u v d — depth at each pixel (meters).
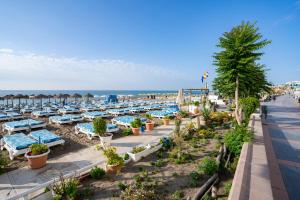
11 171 6.86
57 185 5.18
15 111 22.19
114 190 5.63
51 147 9.41
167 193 5.52
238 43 11.95
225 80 13.02
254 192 3.79
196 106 21.38
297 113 20.53
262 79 15.08
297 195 4.75
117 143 10.37
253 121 13.15
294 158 7.25
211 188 5.62
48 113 19.64
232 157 7.95
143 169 7.05
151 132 13.00
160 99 49.50
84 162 7.70
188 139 10.88
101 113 19.45
